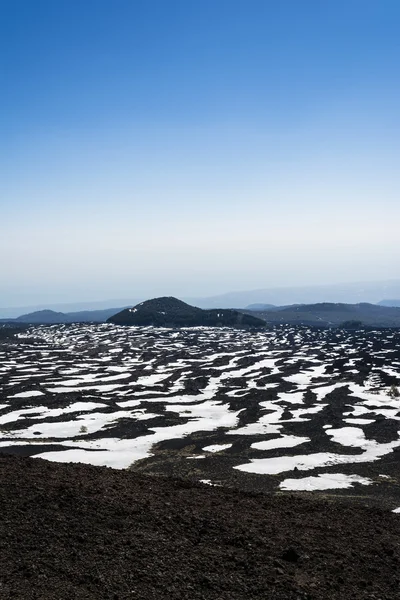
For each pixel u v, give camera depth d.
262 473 34.88
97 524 17.20
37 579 13.91
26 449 41.50
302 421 51.75
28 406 58.28
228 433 47.09
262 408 58.09
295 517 19.61
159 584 14.07
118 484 21.45
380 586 14.83
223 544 16.61
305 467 36.34
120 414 54.88
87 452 40.56
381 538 18.11
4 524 16.75
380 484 32.22
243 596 13.84
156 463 37.56
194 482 23.70
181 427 49.44
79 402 60.50
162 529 17.23
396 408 57.12
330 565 15.76
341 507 21.61
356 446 42.22
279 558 15.94
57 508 18.05
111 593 13.51
